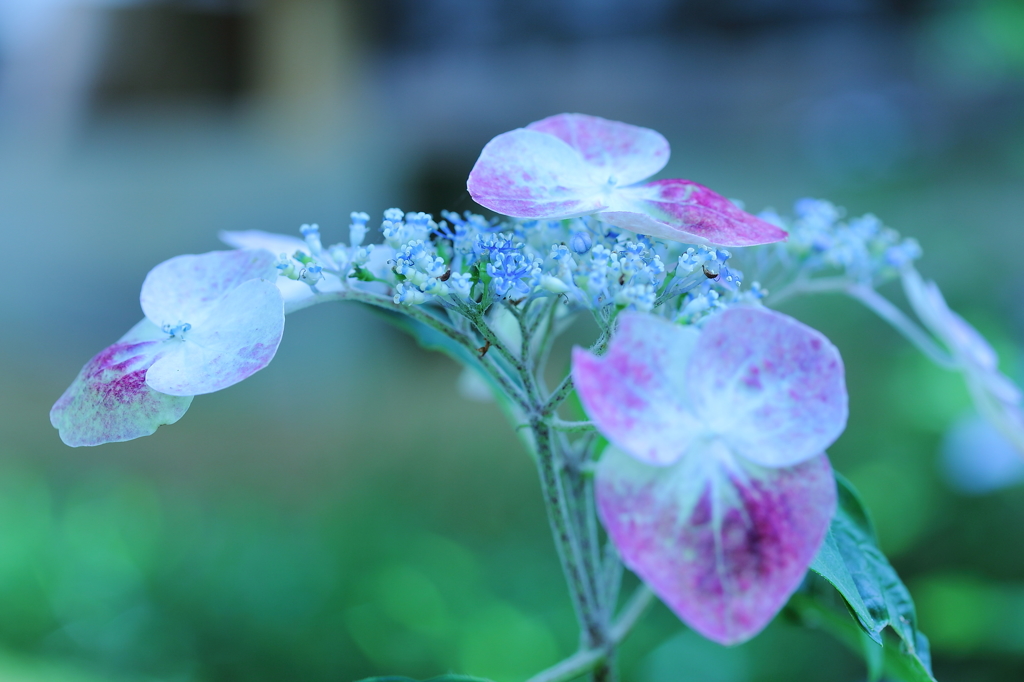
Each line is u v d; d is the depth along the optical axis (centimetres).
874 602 22
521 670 70
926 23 124
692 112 135
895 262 26
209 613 79
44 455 119
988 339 61
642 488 20
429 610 76
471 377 32
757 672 68
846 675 67
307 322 139
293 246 24
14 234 145
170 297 22
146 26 135
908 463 76
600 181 22
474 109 135
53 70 139
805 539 20
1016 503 73
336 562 85
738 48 131
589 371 19
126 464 118
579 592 24
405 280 22
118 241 143
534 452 25
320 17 131
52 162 142
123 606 80
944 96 124
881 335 99
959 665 65
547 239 23
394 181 138
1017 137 117
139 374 21
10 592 79
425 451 111
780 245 26
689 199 21
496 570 84
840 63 129
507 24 133
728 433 20
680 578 19
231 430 129
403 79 135
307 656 75
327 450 119
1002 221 107
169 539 92
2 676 68
